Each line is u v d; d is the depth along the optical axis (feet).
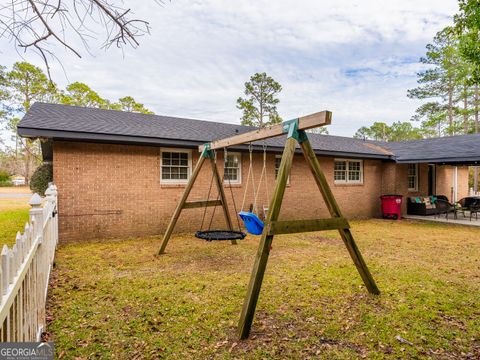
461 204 44.42
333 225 11.61
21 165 118.32
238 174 30.78
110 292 12.40
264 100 86.28
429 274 15.07
